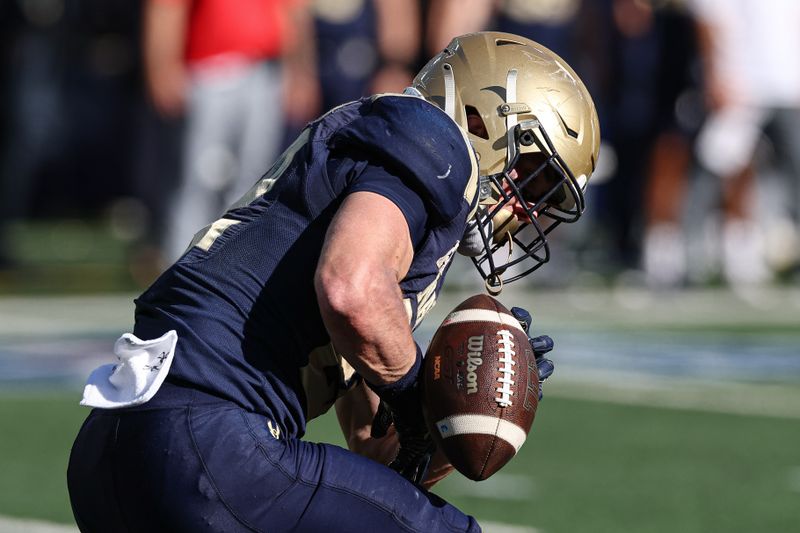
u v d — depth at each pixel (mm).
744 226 42719
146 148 40750
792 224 43844
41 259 47094
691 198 41750
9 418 23375
